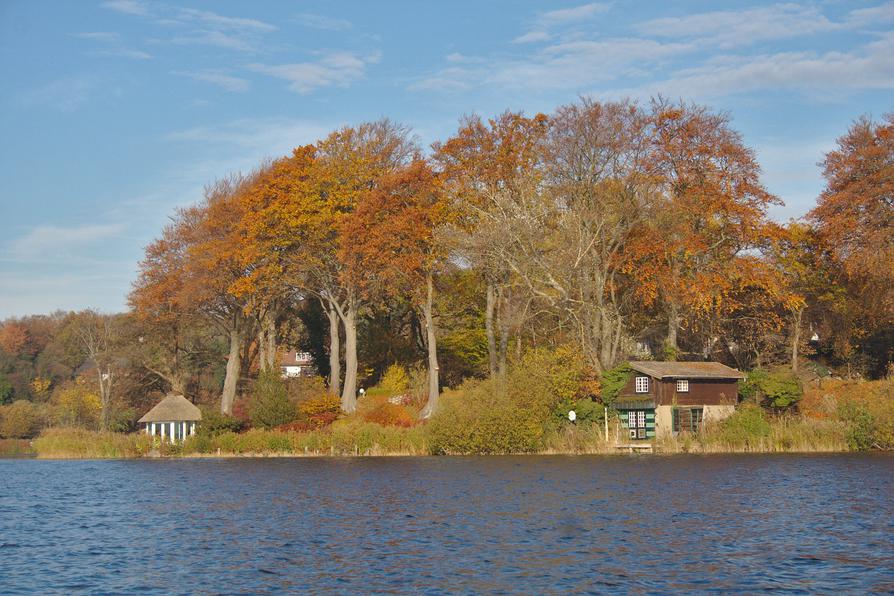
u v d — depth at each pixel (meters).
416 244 77.81
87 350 116.31
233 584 26.69
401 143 87.62
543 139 77.00
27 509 43.38
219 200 94.06
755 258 77.25
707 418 71.88
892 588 25.03
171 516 39.88
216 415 80.19
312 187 83.62
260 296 86.00
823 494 41.56
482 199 77.69
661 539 31.75
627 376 73.06
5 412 117.75
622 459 60.94
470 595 24.88
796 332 82.38
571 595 24.73
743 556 28.89
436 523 35.78
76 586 26.89
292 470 59.28
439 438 68.56
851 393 75.06
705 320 85.00
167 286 91.06
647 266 76.38
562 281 75.25
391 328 97.50
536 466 57.03
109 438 81.44
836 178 81.00
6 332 150.75
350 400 83.81
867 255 74.69
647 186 75.06
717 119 76.75
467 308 90.81
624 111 76.19
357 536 33.47
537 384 69.06
